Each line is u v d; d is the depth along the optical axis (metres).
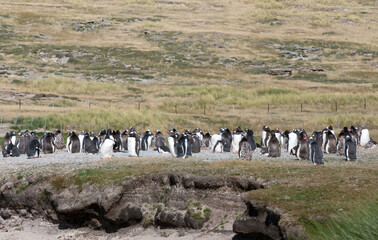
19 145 78.31
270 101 148.50
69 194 51.44
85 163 60.19
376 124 112.06
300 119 120.62
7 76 174.88
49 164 60.59
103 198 48.56
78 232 50.72
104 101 149.00
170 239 43.78
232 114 131.00
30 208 54.41
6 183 55.47
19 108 127.06
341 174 44.31
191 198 46.91
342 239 30.14
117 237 47.75
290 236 32.62
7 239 50.34
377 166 51.44
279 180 43.25
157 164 55.69
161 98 156.50
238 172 47.09
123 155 72.75
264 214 37.41
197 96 159.00
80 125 108.75
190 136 76.56
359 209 32.91
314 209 34.69
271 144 67.31
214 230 42.47
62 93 160.62
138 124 111.00
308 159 62.38
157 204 48.50
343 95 149.88
